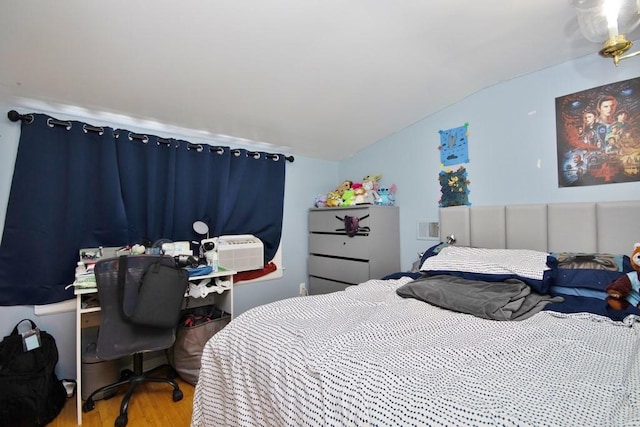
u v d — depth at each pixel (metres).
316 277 3.44
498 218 2.43
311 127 2.89
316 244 3.43
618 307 1.54
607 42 1.30
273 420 1.12
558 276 1.82
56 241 2.11
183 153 2.63
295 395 1.05
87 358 2.06
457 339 1.24
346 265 3.09
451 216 2.69
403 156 3.12
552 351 1.09
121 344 1.82
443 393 0.83
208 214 2.79
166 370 2.46
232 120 2.60
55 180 2.13
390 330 1.34
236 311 2.99
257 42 1.74
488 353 1.09
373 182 3.16
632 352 1.06
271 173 3.21
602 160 2.01
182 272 1.94
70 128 2.18
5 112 2.03
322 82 2.21
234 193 2.92
